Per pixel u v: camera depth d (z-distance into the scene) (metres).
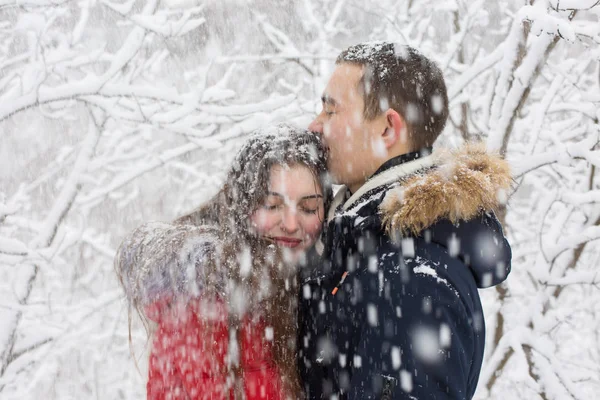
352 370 1.78
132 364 4.60
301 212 2.00
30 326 3.72
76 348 4.17
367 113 1.93
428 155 1.94
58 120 4.52
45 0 3.25
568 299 5.27
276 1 4.79
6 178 4.55
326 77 4.28
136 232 2.06
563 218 4.46
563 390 3.74
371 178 1.91
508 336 3.93
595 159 3.44
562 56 4.77
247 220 1.98
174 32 3.37
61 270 4.66
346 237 1.84
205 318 1.79
